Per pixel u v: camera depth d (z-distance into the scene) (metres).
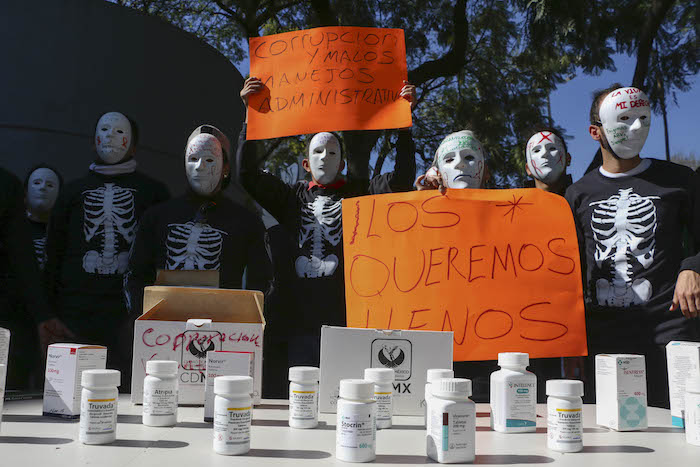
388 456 1.09
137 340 1.53
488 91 6.38
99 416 1.13
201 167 2.55
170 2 6.59
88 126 4.00
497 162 5.88
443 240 1.99
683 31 5.42
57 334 2.50
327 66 2.44
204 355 1.54
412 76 6.14
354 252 2.03
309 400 1.31
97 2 4.05
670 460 1.07
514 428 1.32
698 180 2.23
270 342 2.57
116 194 2.75
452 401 1.07
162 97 4.34
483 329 1.88
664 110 5.40
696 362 1.36
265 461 1.01
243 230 2.60
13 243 2.43
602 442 1.23
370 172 6.41
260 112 2.44
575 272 1.93
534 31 5.54
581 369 2.26
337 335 1.51
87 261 2.63
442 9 6.28
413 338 1.50
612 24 5.49
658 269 2.16
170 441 1.16
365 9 5.96
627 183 2.28
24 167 3.80
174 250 2.45
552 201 2.01
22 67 3.82
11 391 1.87
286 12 6.60
